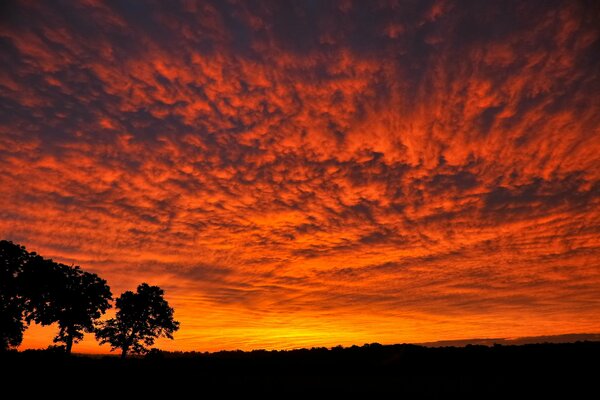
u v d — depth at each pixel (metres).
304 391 31.59
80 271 50.41
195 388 32.25
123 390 30.38
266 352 58.69
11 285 43.34
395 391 31.64
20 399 26.30
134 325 53.97
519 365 42.28
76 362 41.25
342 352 57.81
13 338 42.12
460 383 34.50
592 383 32.31
